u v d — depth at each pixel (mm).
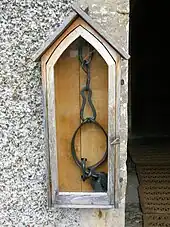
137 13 3885
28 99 1156
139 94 4039
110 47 1033
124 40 1122
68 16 1044
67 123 1139
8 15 1110
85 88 1115
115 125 1088
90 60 1092
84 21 1015
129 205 2109
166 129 3941
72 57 1093
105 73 1100
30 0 1100
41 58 1057
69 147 1154
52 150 1117
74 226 1239
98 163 1163
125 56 1036
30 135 1176
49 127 1101
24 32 1120
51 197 1150
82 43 1074
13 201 1221
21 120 1168
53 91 1079
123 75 1129
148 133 3871
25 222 1236
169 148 3414
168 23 3926
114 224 1235
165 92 4094
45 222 1236
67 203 1154
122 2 1101
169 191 2322
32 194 1215
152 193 2293
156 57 4023
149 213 1998
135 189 2367
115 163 1113
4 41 1126
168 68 4047
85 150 1160
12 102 1159
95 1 1102
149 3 3863
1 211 1228
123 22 1112
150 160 3014
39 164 1193
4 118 1167
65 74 1106
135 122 4008
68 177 1168
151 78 4059
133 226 1859
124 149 1172
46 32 1118
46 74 1066
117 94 1067
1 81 1148
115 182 1129
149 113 4059
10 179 1204
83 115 1136
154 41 3979
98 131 1146
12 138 1178
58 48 1045
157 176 2619
